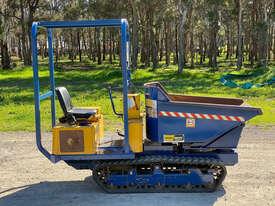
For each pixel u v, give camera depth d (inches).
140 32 2353.6
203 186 297.1
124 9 2028.8
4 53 1952.5
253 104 731.4
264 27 1769.2
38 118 286.5
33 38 277.3
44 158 403.5
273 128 543.5
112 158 286.0
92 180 333.7
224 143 298.8
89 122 297.9
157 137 295.4
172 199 284.7
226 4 2076.8
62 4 2319.1
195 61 2694.4
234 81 1176.2
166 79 1284.4
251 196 293.9
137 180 295.3
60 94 297.9
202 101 331.9
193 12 2114.9
